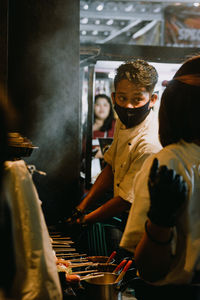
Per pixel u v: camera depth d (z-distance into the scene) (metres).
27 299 1.19
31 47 2.77
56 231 2.47
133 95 2.08
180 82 1.21
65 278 1.64
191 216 1.13
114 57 3.18
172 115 1.22
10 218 0.98
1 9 2.43
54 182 2.86
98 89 3.46
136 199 1.24
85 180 3.28
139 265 1.16
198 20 4.50
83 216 2.24
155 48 3.22
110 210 2.15
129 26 4.64
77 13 2.85
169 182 1.00
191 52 3.25
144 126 2.15
